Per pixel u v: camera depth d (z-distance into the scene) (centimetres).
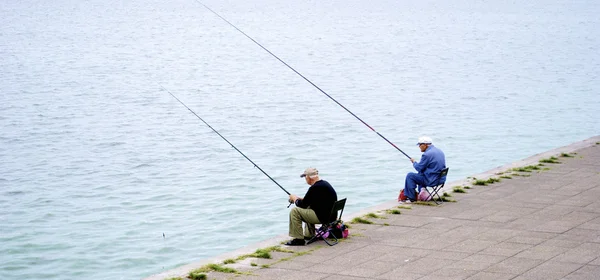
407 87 4806
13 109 3912
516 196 1542
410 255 1178
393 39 8756
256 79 5319
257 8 15200
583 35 9094
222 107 4003
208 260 1196
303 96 4416
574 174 1731
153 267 1631
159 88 4828
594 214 1391
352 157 2725
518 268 1095
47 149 2961
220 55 7138
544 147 2880
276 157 2748
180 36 9181
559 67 5919
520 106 3934
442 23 11381
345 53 7231
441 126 3356
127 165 2672
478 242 1234
